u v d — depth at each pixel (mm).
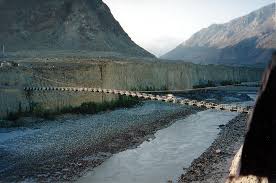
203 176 33719
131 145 46906
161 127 59500
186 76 118625
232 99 101000
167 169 36812
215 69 142000
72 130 54406
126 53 179125
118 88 86562
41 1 189375
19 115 60656
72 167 37312
